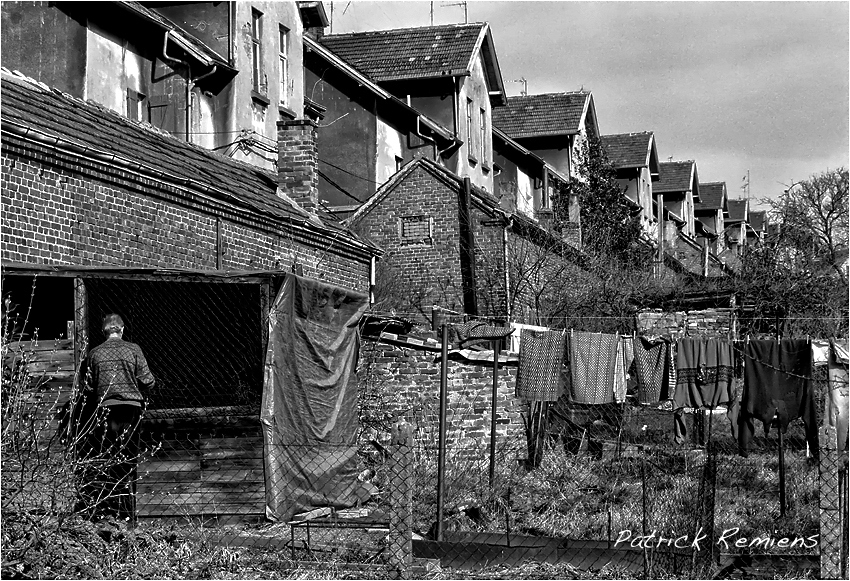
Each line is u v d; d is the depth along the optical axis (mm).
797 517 9484
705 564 7953
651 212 48344
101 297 10406
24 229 9492
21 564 7180
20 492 7520
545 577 7688
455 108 31062
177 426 9281
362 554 7965
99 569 7391
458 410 13680
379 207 25078
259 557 7965
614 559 7953
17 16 16516
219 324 10438
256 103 21062
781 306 25953
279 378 8820
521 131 38781
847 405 9195
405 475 7617
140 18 17484
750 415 10125
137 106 18125
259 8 21375
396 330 13789
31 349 8781
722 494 10180
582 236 29141
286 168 17109
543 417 13484
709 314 22500
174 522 8828
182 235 12109
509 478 10875
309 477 8914
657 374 10883
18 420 7797
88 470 8359
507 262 23875
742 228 63969
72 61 16391
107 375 8516
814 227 38125
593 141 33156
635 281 26391
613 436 13414
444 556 8086
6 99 10547
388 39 32438
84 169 10375
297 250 15094
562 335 11172
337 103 27516
